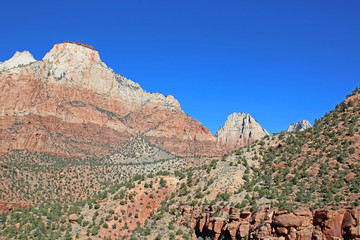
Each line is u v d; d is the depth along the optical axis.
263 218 104.50
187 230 127.06
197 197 138.25
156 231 131.25
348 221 91.38
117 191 157.00
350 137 128.75
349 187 104.56
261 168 144.50
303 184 114.88
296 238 95.62
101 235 130.88
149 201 149.25
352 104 146.38
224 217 116.25
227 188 135.38
